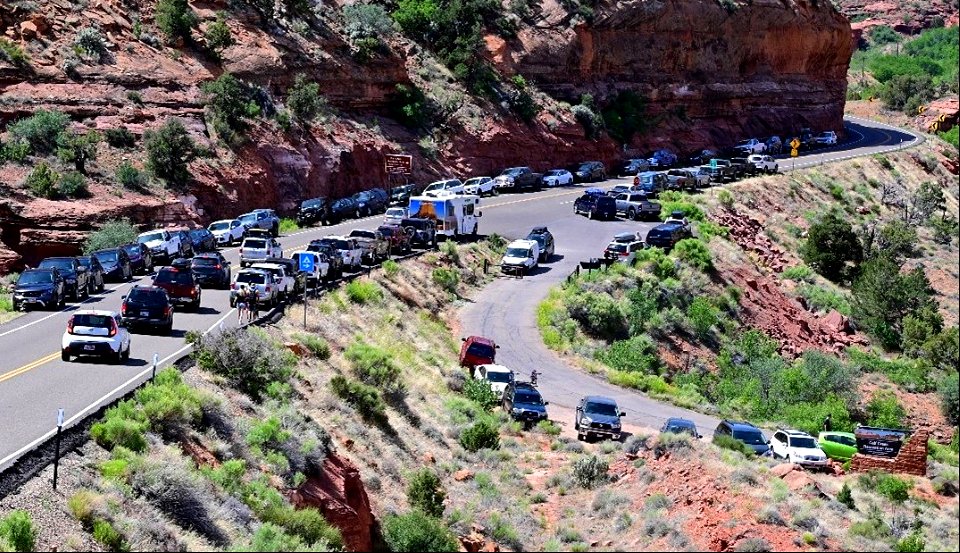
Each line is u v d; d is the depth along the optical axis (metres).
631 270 188.50
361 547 78.62
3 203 159.38
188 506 67.12
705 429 127.38
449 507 92.62
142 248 153.25
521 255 192.50
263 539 65.12
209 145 199.12
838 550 86.62
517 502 96.69
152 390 78.25
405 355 131.50
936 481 107.88
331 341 122.06
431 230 192.50
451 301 171.50
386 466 94.38
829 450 115.06
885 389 170.12
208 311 124.56
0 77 188.50
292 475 78.38
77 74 197.50
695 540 86.56
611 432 116.94
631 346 159.38
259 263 134.38
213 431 79.06
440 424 113.88
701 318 175.62
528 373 144.38
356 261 161.50
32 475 63.03
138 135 191.88
